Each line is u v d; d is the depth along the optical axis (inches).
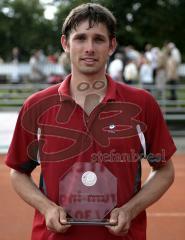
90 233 110.9
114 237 111.4
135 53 731.4
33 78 815.1
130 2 681.6
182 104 574.6
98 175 111.3
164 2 727.1
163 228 253.8
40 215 116.0
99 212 111.3
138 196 112.7
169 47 635.5
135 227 114.6
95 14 113.0
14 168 119.0
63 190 112.3
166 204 294.0
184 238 240.4
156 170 119.6
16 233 242.7
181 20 731.4
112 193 111.3
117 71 631.2
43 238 114.0
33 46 1737.2
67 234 111.5
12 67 948.6
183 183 346.6
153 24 743.1
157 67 620.7
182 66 888.9
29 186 116.5
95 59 112.6
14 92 698.8
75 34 113.0
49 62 824.3
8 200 296.7
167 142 117.6
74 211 111.7
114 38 117.3
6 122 559.8
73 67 115.0
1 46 1742.1
